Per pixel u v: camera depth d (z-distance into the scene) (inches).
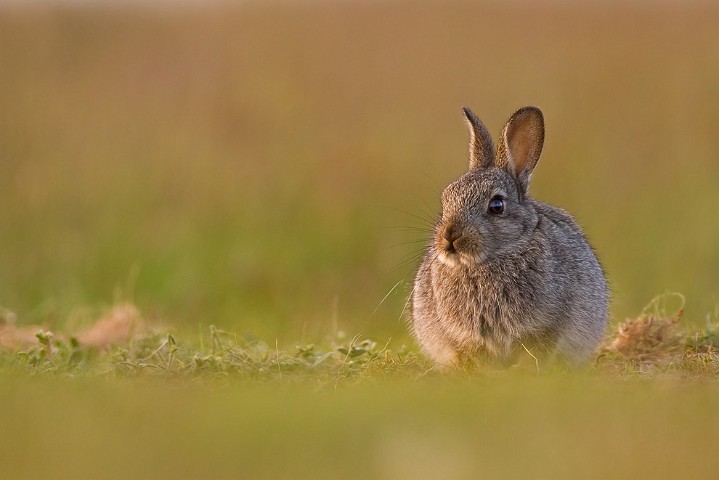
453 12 1959.9
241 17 1951.3
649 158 1573.6
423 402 617.6
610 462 505.0
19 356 828.0
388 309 1280.8
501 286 796.6
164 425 575.5
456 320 808.9
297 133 1631.4
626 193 1505.9
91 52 1865.2
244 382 740.7
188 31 1927.9
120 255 1384.1
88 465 513.7
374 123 1649.9
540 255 798.5
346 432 546.9
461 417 576.4
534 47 1830.7
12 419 594.9
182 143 1598.2
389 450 515.2
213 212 1459.2
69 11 1957.4
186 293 1331.2
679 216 1451.8
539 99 1686.8
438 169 1547.7
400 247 1401.3
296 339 983.6
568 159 1560.0
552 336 799.1
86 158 1557.6
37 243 1406.3
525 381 713.6
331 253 1409.9
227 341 895.7
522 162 851.4
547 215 851.4
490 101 1694.1
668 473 498.0
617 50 1813.5
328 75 1775.3
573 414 583.8
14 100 1684.3
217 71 1796.3
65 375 767.1
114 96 1740.9
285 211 1461.6
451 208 808.3
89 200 1473.9
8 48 1836.9
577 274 818.2
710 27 1898.4
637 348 862.5
